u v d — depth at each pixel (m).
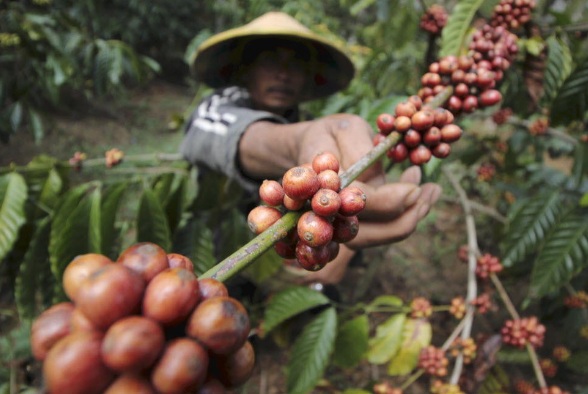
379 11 3.15
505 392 2.44
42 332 0.56
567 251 2.01
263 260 2.25
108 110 8.16
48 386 0.50
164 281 0.56
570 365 2.94
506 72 2.08
